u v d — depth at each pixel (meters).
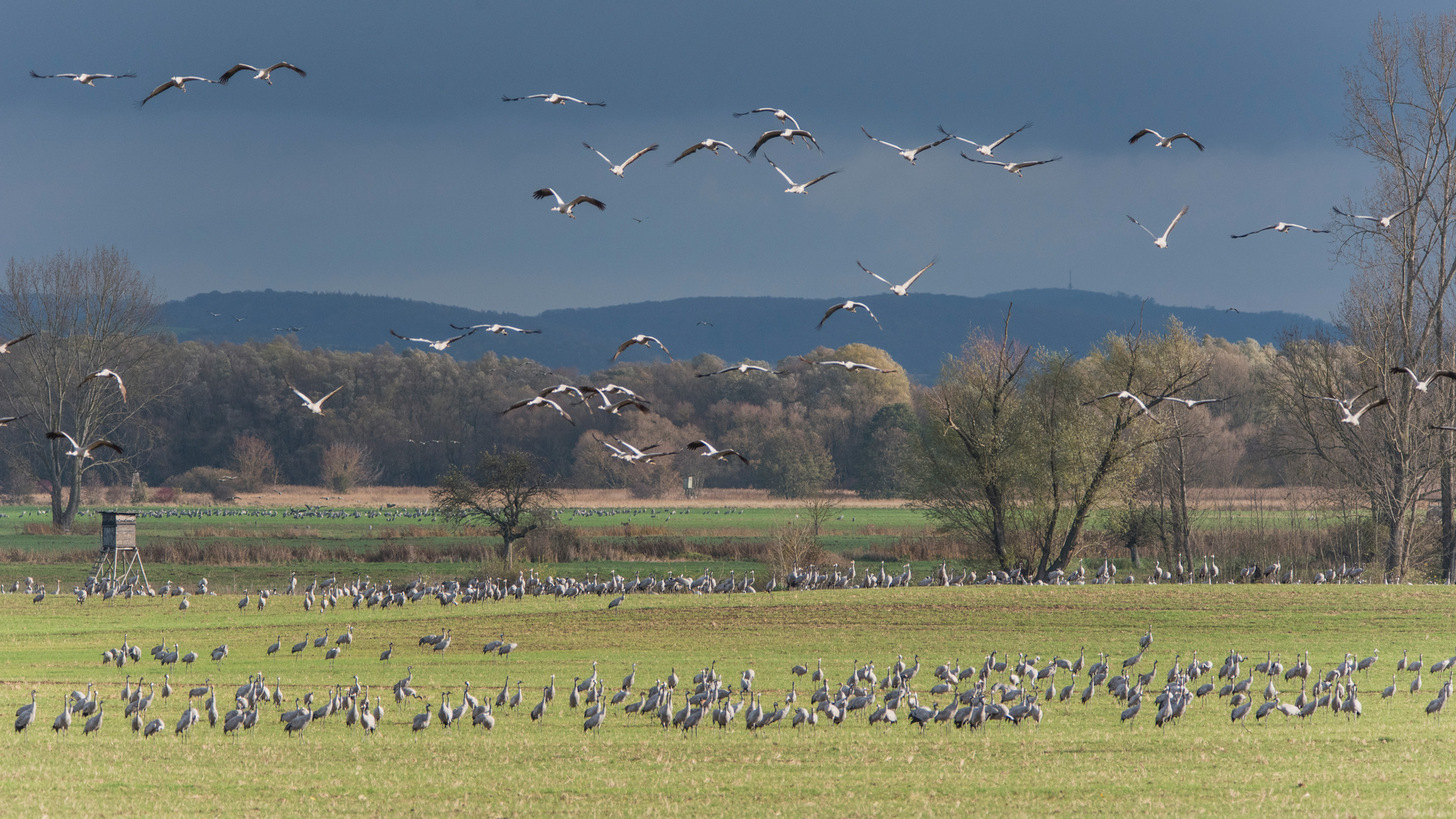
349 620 57.53
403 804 24.22
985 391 77.56
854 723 33.53
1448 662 41.59
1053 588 61.72
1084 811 23.22
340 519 123.56
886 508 135.50
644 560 86.31
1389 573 69.38
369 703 35.03
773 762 28.03
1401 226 72.31
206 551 85.88
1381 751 28.52
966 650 49.50
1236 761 27.47
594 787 25.56
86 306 106.50
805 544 80.62
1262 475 107.75
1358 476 74.69
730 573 80.00
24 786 25.41
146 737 31.11
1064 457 73.69
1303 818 22.30
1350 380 75.88
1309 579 71.38
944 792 24.88
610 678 43.34
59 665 46.25
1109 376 76.50
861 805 23.92
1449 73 70.94
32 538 98.56
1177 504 81.44
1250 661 46.41
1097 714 35.12
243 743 30.50
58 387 104.62
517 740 30.94
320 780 26.27
